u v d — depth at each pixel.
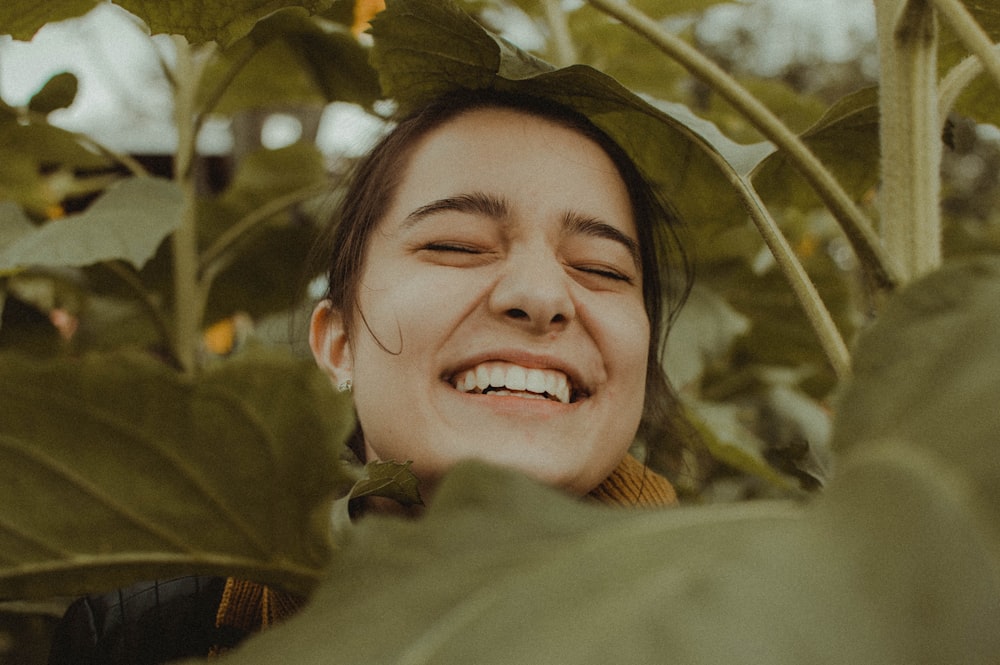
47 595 0.61
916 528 0.34
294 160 2.14
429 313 0.94
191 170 1.83
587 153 1.04
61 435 0.51
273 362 0.50
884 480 0.36
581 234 1.00
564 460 0.93
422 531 0.41
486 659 0.33
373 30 0.96
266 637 0.39
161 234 1.33
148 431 0.52
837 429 0.40
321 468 0.54
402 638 0.35
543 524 0.41
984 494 0.34
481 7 1.90
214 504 0.56
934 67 0.70
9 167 2.00
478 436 0.92
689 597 0.33
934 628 0.32
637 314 1.04
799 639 0.31
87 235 1.32
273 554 0.60
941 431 0.37
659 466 1.68
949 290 0.41
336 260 1.27
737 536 0.37
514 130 1.03
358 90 1.82
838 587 0.33
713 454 1.86
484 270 0.96
